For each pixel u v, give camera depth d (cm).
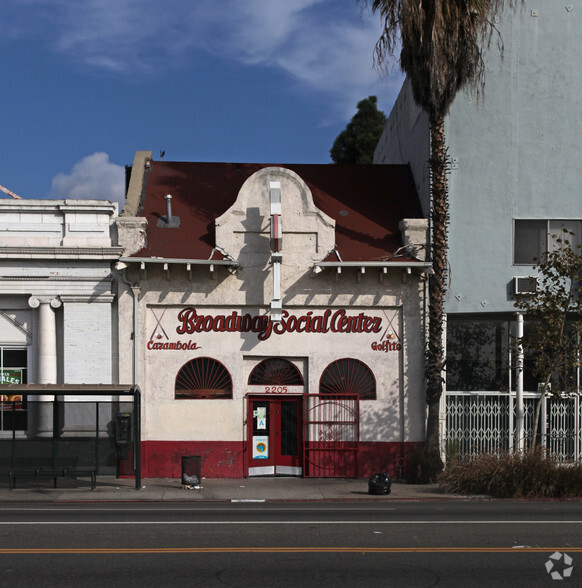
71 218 2075
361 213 2267
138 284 2056
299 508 1512
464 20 1878
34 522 1267
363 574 896
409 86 2495
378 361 2095
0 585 845
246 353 2078
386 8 1911
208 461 2053
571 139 2145
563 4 2161
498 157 2147
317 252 2100
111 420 1992
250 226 2095
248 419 2086
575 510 1462
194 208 2245
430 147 2158
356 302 2092
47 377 2044
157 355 2069
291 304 2086
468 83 2005
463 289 2114
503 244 2127
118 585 846
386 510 1468
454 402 2091
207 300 2077
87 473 1800
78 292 2059
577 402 2097
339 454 2075
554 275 1919
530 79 2156
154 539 1105
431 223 2125
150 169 2411
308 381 2091
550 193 2139
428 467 1938
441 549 1036
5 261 2048
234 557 982
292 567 930
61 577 880
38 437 1995
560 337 1844
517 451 1838
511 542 1088
